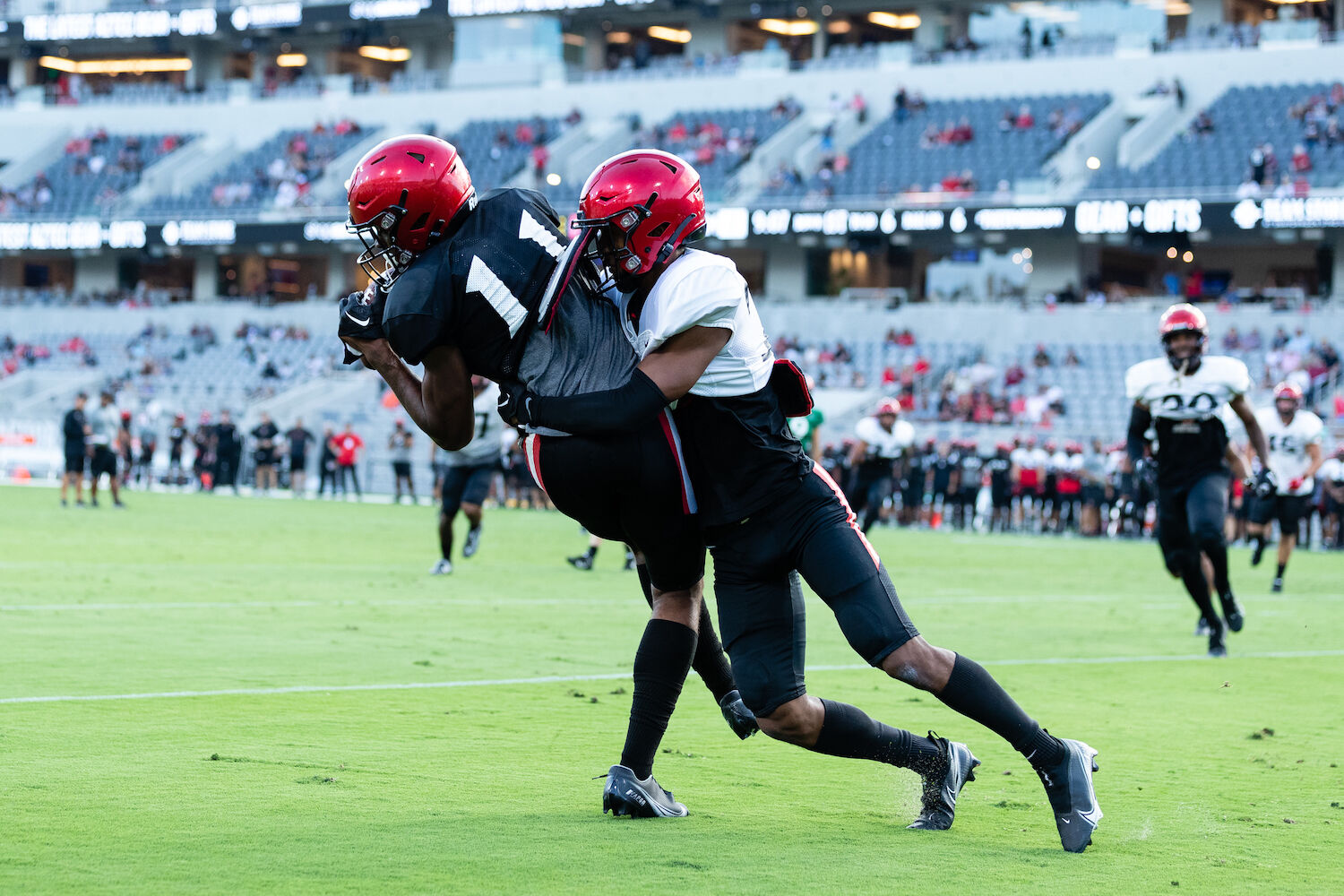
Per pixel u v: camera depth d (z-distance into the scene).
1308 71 49.53
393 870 4.98
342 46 69.56
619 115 59.88
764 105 57.53
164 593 15.08
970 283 53.59
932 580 19.98
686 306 5.31
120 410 48.31
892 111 55.41
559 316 5.60
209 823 5.64
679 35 64.25
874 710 8.94
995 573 21.78
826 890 4.88
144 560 19.25
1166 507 12.55
